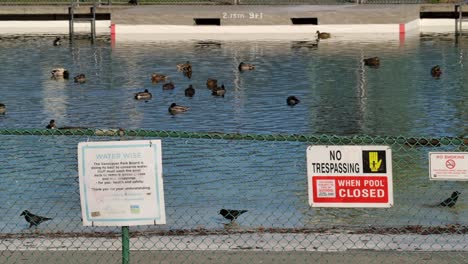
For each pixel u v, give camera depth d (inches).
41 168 1234.6
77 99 1894.7
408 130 1563.7
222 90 1934.1
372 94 1888.5
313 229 869.2
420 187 1088.8
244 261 721.6
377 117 1665.8
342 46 2625.5
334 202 625.9
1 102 1867.6
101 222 630.5
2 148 1339.8
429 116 1662.2
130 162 624.1
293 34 2965.1
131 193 628.1
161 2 3336.6
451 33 2864.2
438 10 3038.9
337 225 945.5
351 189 623.5
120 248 764.0
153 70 2266.2
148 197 627.2
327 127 1598.2
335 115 1691.7
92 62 2397.9
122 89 2011.6
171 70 2266.2
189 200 1064.8
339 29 2955.2
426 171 1147.3
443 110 1707.7
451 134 1530.5
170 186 1131.9
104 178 625.9
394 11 2915.8
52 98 1909.4
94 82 2102.6
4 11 3090.6
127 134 655.1
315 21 3004.4
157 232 842.2
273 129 1592.0
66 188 1136.8
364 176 619.5
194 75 2194.9
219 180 1154.7
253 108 1776.6
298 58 2411.4
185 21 3011.8
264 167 1214.3
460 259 718.5
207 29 3006.9
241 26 3004.4
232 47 2659.9
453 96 1839.3
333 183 624.1
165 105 1825.8
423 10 3056.1
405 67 2220.7
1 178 1185.4
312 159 623.5
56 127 1642.5
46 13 3088.1
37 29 3095.5
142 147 623.2
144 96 1891.0
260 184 1133.1
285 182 1138.7
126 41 2829.7
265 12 2992.1
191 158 1263.5
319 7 3090.6
